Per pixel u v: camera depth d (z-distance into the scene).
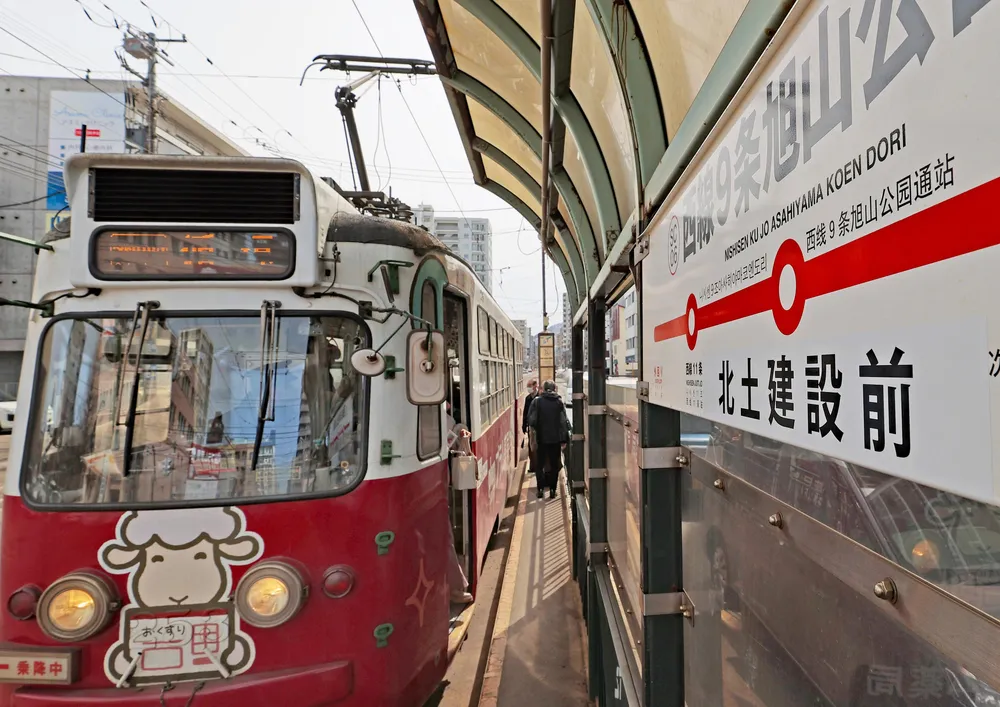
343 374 2.47
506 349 7.84
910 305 0.56
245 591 2.18
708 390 1.22
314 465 2.39
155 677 2.14
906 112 0.57
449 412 3.83
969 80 0.49
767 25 0.90
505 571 5.23
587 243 3.69
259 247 2.36
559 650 3.77
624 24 1.82
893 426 0.59
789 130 0.83
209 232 2.35
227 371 2.39
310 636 2.24
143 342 2.34
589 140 2.70
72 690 2.10
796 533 0.90
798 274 0.80
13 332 23.67
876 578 0.68
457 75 3.45
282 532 2.28
